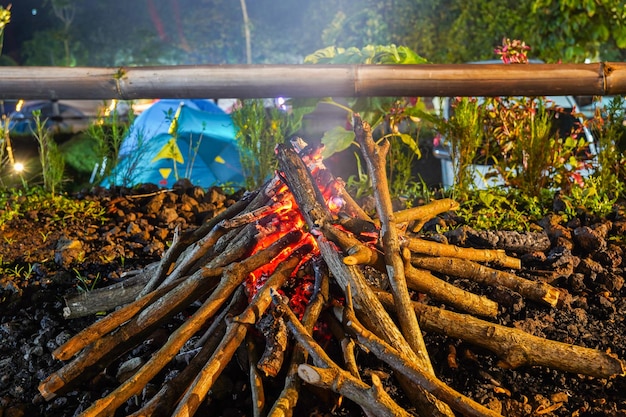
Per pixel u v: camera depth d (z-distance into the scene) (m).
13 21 23.59
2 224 4.87
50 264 4.38
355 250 3.07
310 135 10.80
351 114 5.73
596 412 3.02
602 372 3.02
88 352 3.11
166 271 3.60
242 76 4.39
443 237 4.00
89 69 4.52
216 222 3.74
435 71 4.31
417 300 3.61
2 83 4.54
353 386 2.69
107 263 4.37
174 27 23.36
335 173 10.43
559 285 3.89
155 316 3.19
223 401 3.12
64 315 3.74
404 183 5.46
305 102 5.63
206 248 3.42
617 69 4.27
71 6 23.20
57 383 3.07
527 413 3.03
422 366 2.96
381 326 3.00
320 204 3.33
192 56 23.48
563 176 5.23
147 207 5.06
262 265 3.28
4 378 3.46
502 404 3.06
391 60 5.47
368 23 16.09
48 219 4.95
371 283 3.49
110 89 4.52
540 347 3.11
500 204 4.88
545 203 4.95
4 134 6.18
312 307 3.12
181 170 8.26
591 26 11.59
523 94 4.35
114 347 3.15
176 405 2.95
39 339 3.66
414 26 15.87
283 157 3.37
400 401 3.09
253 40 22.78
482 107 5.41
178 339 3.05
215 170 8.47
